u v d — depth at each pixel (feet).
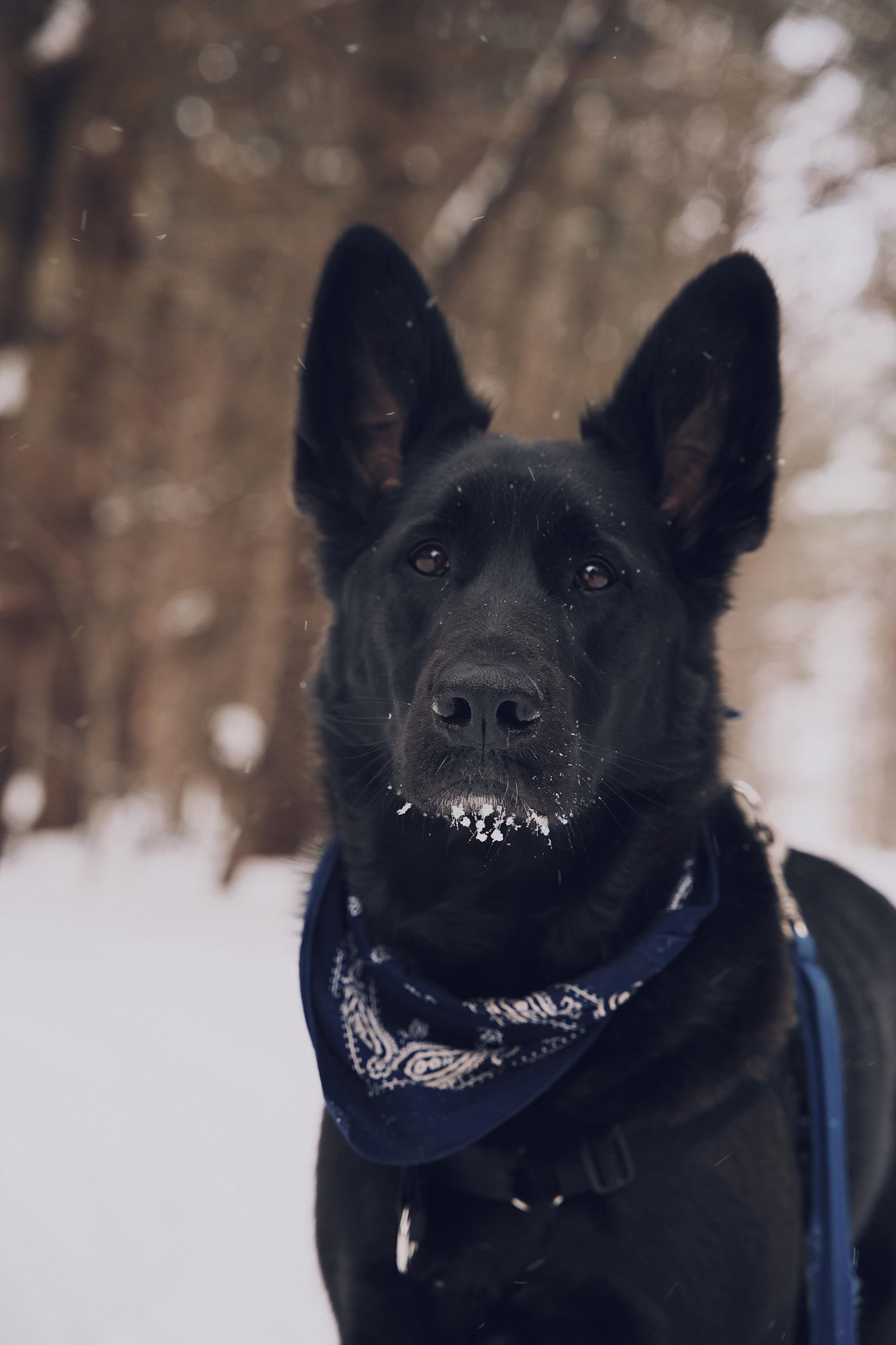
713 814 9.66
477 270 39.91
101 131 37.35
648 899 9.16
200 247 39.58
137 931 26.84
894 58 38.65
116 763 38.42
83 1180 13.34
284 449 37.86
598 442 10.39
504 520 9.32
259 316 39.78
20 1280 11.41
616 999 8.46
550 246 42.50
